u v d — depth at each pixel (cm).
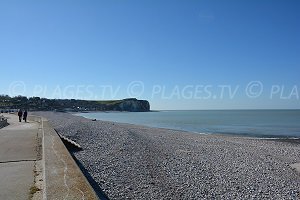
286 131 5534
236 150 2519
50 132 1944
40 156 1264
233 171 1634
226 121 9569
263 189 1328
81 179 710
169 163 1716
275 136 4481
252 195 1230
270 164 1919
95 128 3753
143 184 1222
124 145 2256
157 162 1711
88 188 638
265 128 6362
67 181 690
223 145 2870
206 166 1714
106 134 3050
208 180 1401
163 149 2284
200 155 2111
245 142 3350
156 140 2964
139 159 1730
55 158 967
